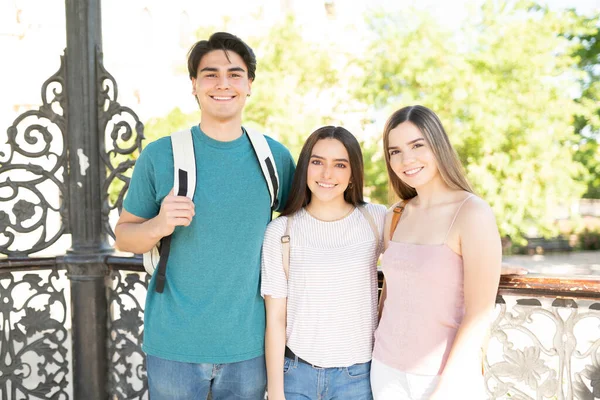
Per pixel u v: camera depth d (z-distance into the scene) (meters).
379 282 2.55
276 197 2.42
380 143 10.29
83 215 3.35
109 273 3.40
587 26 10.58
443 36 10.36
